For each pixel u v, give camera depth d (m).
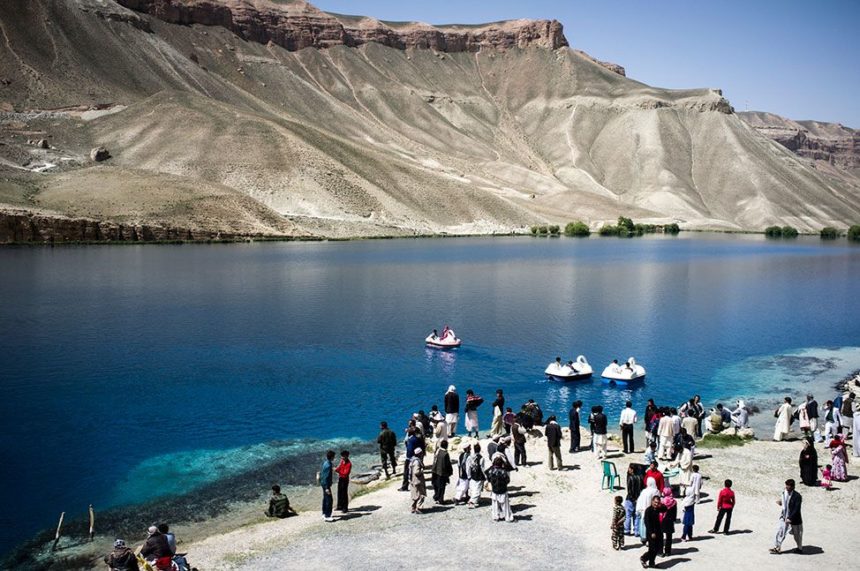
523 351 55.56
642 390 45.25
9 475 29.95
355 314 70.25
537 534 22.88
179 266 106.12
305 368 49.03
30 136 193.62
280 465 31.25
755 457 30.98
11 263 103.81
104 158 192.12
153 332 59.88
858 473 28.72
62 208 141.88
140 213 149.62
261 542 22.84
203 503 27.12
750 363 53.00
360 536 23.08
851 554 21.28
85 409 39.34
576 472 28.61
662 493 21.66
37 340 56.06
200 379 45.78
